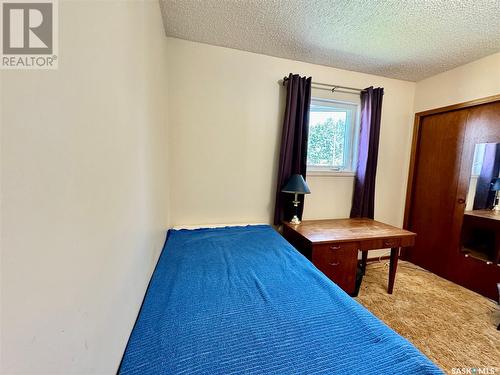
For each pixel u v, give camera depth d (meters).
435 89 2.45
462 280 2.23
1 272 0.28
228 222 2.23
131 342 0.74
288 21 1.63
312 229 2.05
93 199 0.51
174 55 1.91
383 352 0.72
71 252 0.42
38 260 0.34
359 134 2.48
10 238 0.29
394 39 1.81
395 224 2.82
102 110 0.56
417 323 1.68
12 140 0.29
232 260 1.40
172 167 2.03
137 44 0.91
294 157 2.21
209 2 1.44
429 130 2.55
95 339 0.52
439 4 1.40
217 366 0.66
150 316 0.87
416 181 2.70
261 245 1.66
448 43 1.84
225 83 2.05
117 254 0.67
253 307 0.95
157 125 1.39
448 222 2.36
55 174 0.38
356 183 2.51
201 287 1.09
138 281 0.92
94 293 0.51
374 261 2.78
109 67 0.61
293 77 2.09
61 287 0.39
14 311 0.29
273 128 2.23
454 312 1.81
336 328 0.83
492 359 1.37
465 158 2.21
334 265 1.81
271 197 2.32
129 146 0.80
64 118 0.40
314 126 2.44
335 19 1.58
